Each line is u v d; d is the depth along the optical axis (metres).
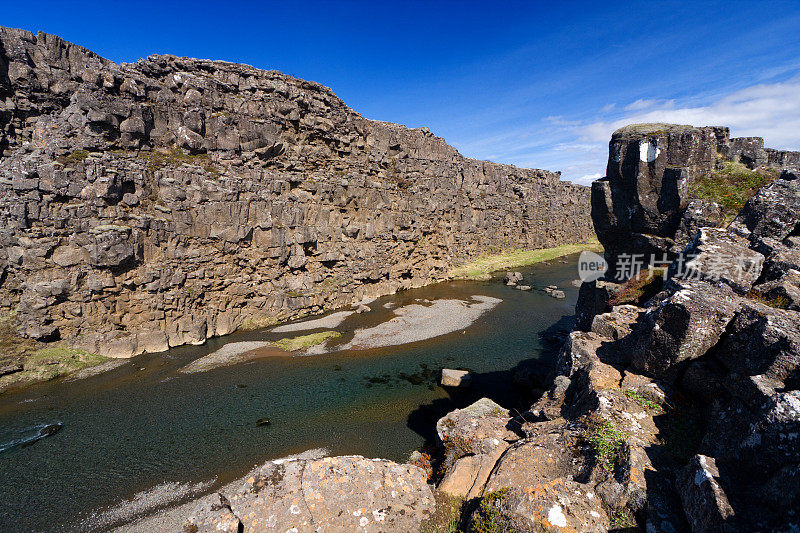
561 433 14.09
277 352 39.97
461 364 37.38
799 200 20.75
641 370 15.76
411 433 25.75
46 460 22.97
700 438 12.09
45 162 35.00
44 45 38.94
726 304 13.85
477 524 10.63
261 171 49.00
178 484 21.09
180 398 30.41
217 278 44.97
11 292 34.00
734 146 30.48
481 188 99.75
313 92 56.16
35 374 32.12
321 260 57.09
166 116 42.91
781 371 10.60
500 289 72.50
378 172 67.25
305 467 13.73
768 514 7.72
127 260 37.59
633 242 31.48
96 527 18.28
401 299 64.31
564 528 9.38
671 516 9.43
